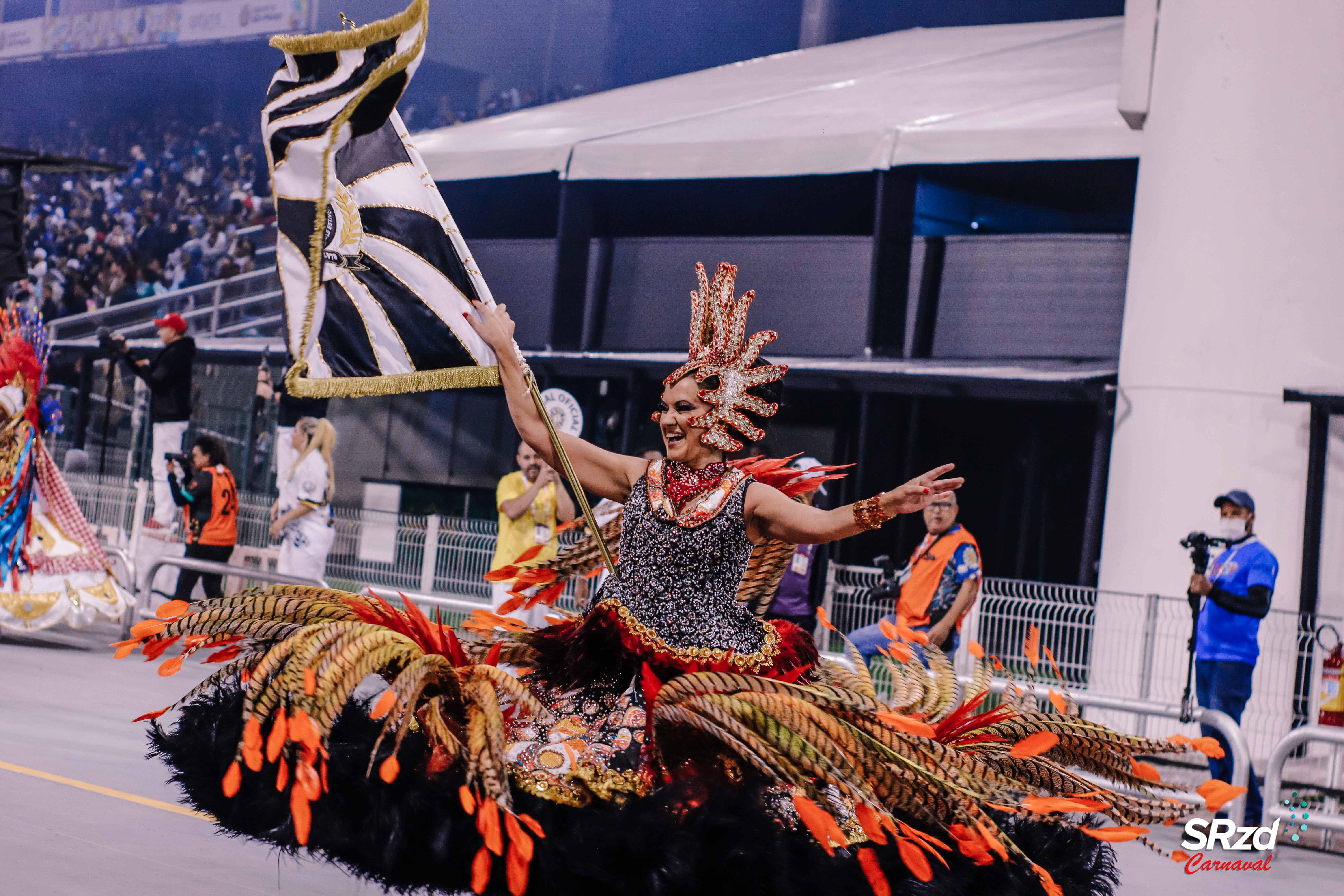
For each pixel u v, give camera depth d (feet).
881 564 25.49
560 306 58.65
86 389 67.05
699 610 10.62
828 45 82.43
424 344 11.87
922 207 54.29
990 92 52.90
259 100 98.43
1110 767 11.55
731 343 10.85
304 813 8.92
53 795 17.69
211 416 67.00
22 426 28.86
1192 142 35.09
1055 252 50.16
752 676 10.14
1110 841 10.91
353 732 10.14
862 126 48.01
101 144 99.91
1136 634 31.17
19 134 106.01
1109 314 49.11
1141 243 36.32
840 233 60.95
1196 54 35.14
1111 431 44.98
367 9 92.27
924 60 65.26
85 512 46.70
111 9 106.83
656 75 99.14
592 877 9.17
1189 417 34.83
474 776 9.50
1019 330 50.42
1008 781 10.53
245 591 10.70
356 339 12.04
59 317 87.76
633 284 58.70
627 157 51.29
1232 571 24.17
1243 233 34.50
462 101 94.58
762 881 9.14
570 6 97.25
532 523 29.81
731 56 97.25
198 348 65.51
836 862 9.45
